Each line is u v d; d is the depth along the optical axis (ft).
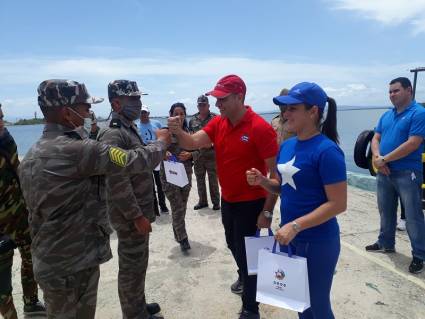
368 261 12.97
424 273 12.02
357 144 16.26
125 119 8.89
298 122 6.70
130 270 9.11
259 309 10.42
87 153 6.21
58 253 6.36
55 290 6.44
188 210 20.48
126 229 8.83
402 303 10.40
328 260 6.88
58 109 6.42
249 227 9.31
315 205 6.75
